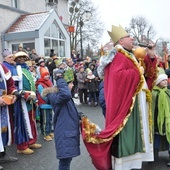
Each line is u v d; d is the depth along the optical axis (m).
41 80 5.63
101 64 3.49
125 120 3.24
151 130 3.61
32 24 15.12
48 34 15.59
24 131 4.83
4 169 4.28
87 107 9.88
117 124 3.25
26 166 4.40
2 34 15.02
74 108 3.53
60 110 3.47
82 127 3.39
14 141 4.70
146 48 3.89
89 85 10.08
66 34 17.47
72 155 3.40
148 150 3.50
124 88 3.26
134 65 3.36
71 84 3.57
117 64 3.33
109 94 3.32
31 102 4.98
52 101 3.49
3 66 4.42
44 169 4.27
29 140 4.98
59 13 22.38
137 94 3.40
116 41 3.61
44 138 5.84
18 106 4.75
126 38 3.54
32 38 14.59
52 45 16.02
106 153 3.35
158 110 4.09
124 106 3.25
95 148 3.35
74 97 11.48
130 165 3.43
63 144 3.40
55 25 16.45
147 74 3.91
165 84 4.18
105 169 3.40
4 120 4.31
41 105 5.64
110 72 3.37
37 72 7.59
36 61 9.89
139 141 3.42
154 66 3.93
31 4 18.17
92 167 4.31
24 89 4.92
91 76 10.13
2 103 4.12
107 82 3.42
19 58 5.06
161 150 4.38
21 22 15.75
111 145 3.40
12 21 15.87
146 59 3.87
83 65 11.62
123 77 3.24
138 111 3.43
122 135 3.32
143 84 3.32
